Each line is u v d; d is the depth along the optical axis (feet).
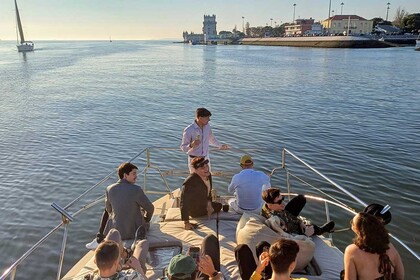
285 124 70.49
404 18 513.45
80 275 16.24
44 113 84.99
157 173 46.91
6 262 28.99
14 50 554.87
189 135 24.64
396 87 120.98
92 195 40.93
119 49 624.59
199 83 143.02
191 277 11.18
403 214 34.37
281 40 599.57
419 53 325.01
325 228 18.13
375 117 75.61
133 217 18.35
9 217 35.70
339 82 136.56
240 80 150.41
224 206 21.49
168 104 96.58
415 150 52.80
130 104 97.45
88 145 59.16
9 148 57.36
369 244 11.53
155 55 401.49
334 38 464.65
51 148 57.47
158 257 17.03
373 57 276.41
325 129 65.92
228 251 17.33
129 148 57.72
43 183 43.75
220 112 83.25
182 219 19.51
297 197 18.13
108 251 11.98
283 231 15.96
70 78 166.30
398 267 12.30
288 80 146.61
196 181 19.92
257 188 20.43
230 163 49.57
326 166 46.83
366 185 40.73
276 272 10.93
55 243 31.48
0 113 84.89
